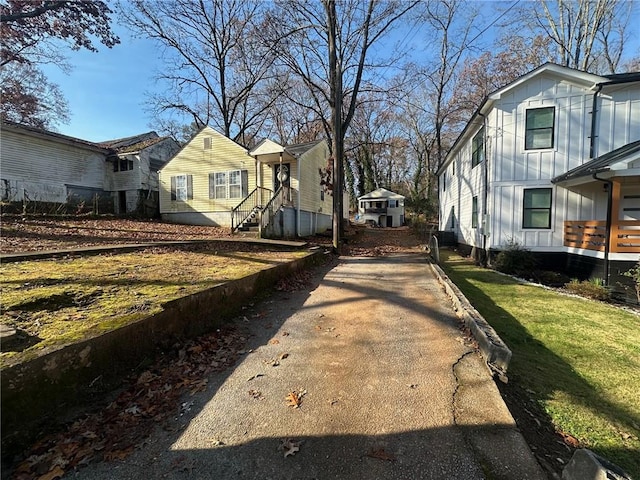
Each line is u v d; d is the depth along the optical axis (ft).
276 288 21.25
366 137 101.60
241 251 30.35
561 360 13.52
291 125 100.48
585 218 33.35
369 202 125.29
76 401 7.95
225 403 8.71
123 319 10.01
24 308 10.81
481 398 9.04
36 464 6.31
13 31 52.70
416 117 107.45
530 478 6.26
